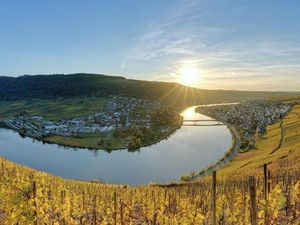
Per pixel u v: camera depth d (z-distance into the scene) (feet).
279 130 588.91
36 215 67.21
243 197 113.39
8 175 157.28
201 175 384.27
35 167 526.98
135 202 158.20
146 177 457.27
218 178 290.35
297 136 491.72
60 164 547.90
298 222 80.89
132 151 625.00
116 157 583.17
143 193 186.91
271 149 449.89
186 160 535.19
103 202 147.33
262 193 109.81
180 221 109.91
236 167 368.89
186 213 117.19
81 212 119.96
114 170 499.10
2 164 194.80
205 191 188.34
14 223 66.80
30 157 599.57
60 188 144.15
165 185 288.30
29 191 67.00
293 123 618.85
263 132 621.31
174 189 235.81
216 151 583.99
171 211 131.44
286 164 289.74
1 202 90.38
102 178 458.91
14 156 604.90
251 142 538.88
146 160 551.59
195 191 200.03
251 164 351.46
